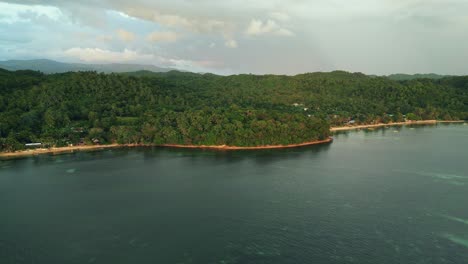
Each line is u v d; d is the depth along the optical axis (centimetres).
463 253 9362
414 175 16662
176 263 9131
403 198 13438
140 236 10631
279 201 13375
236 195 14188
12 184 16125
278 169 18388
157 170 18700
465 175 16575
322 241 10162
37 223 11650
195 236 10600
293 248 9819
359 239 10231
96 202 13588
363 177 16488
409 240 10112
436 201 13075
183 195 14312
